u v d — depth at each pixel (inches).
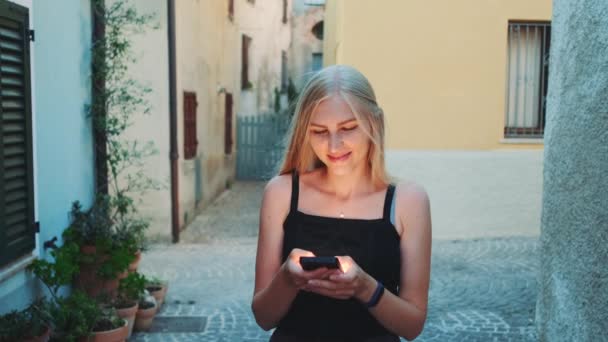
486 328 215.6
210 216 472.1
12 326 145.0
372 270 74.2
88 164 243.6
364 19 355.6
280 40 797.2
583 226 135.9
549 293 157.4
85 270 205.6
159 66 367.2
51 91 199.8
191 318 227.6
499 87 358.0
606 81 125.8
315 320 74.0
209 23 520.4
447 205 364.2
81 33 235.6
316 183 78.2
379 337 74.4
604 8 128.0
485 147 361.7
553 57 158.4
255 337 208.5
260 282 77.4
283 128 724.7
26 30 171.8
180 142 399.9
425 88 358.6
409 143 361.4
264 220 78.5
